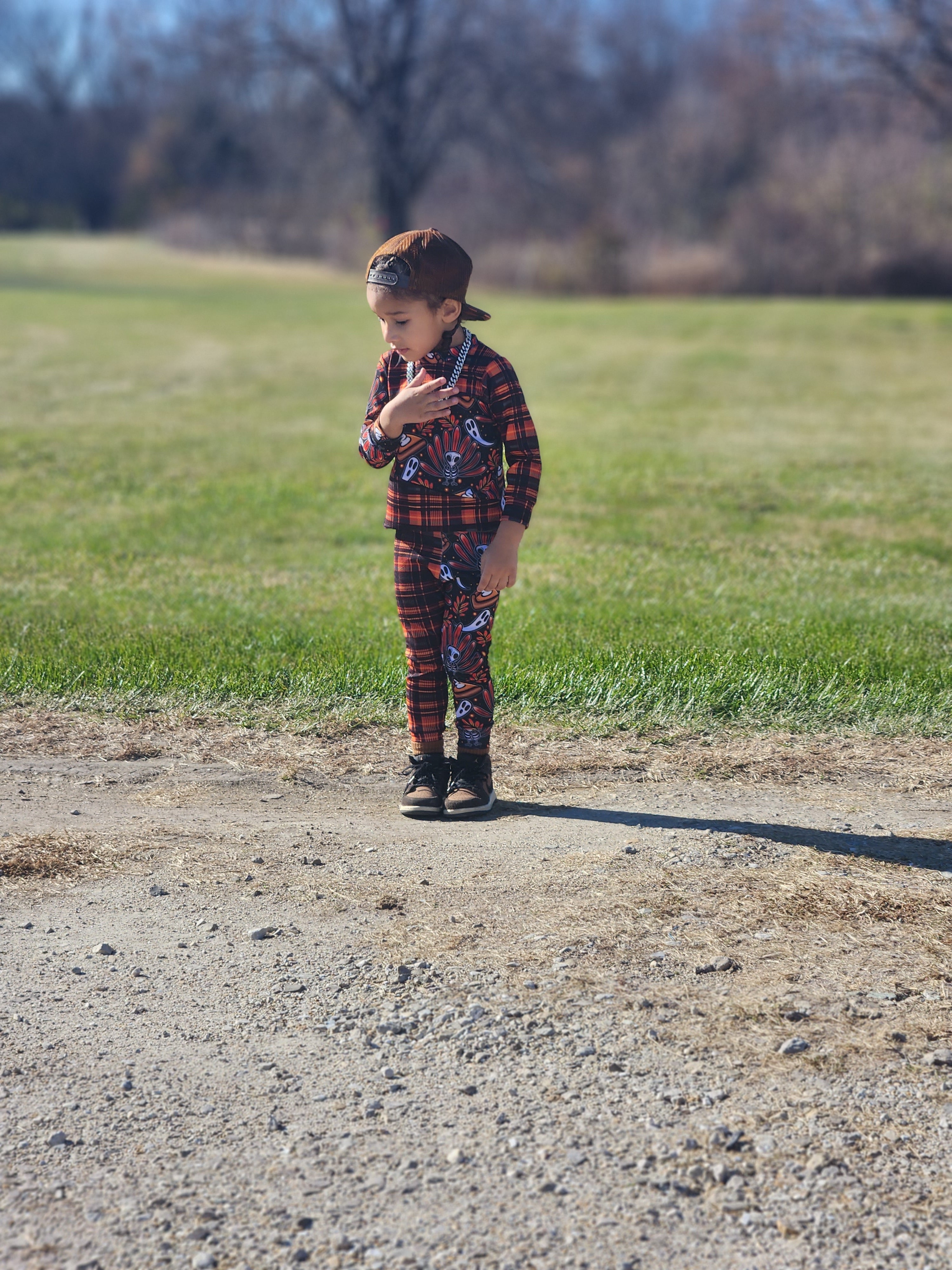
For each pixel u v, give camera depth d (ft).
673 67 235.61
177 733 15.94
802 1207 7.52
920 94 127.13
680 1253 7.17
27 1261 7.10
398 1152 8.00
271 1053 9.06
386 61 162.40
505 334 85.05
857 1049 9.03
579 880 11.81
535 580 23.71
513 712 16.56
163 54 161.58
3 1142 8.08
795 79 148.66
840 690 17.11
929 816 13.52
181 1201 7.57
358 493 33.50
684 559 26.08
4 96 313.53
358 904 11.37
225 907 11.31
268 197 208.13
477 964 10.23
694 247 150.71
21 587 22.99
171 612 21.11
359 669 17.66
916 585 23.81
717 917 11.02
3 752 15.24
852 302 119.96
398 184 171.53
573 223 163.32
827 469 37.55
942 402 54.80
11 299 104.32
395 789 14.32
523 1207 7.51
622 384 59.93
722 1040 9.15
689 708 16.57
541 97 160.45
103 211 312.50
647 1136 8.12
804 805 13.82
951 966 10.16
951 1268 7.06
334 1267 7.06
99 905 11.34
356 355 70.64
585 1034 9.23
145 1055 9.04
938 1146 8.04
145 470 36.32
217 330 83.46
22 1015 9.54
